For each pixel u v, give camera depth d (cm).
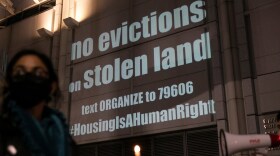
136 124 1143
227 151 492
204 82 1052
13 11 1680
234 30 1056
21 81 110
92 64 1315
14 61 115
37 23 1526
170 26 1174
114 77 1245
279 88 944
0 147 96
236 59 1022
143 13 1250
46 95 116
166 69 1138
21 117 101
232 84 992
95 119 1242
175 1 1188
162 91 1122
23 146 99
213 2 1108
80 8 1426
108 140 1195
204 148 1013
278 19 1005
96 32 1346
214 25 1084
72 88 1338
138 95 1167
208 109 1020
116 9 1327
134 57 1221
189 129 1052
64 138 111
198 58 1085
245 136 493
